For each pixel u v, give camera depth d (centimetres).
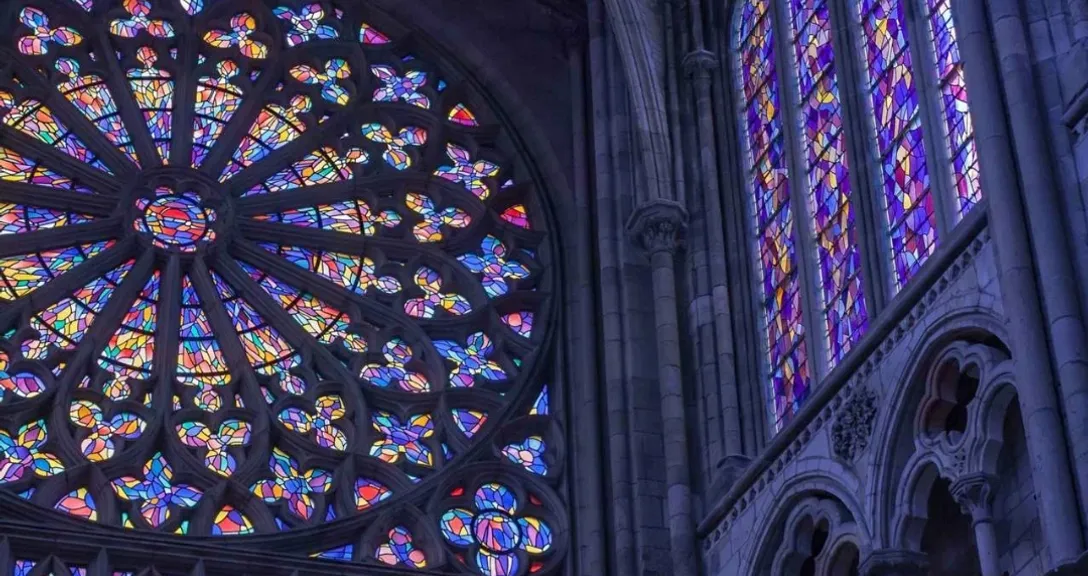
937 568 2878
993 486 2683
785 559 3089
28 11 4056
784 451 3159
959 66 3027
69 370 3562
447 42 4212
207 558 3338
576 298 3844
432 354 3741
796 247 3394
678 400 3459
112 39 4066
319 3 4228
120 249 3753
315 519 3478
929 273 2869
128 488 3459
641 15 3834
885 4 3266
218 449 3547
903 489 2844
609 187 3794
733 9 3881
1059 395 2470
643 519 3406
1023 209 2605
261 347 3706
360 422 3616
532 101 4122
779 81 3550
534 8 4222
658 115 3738
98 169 3875
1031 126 2633
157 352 3641
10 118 3894
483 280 3897
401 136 4094
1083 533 2378
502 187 4019
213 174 3919
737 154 3716
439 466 3600
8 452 3459
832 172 3334
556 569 3506
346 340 3750
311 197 3938
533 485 3609
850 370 3022
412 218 3944
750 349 3475
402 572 3391
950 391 2831
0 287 3672
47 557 3269
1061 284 2514
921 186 3066
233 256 3828
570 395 3722
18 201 3784
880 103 3228
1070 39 2689
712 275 3575
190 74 4059
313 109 4075
